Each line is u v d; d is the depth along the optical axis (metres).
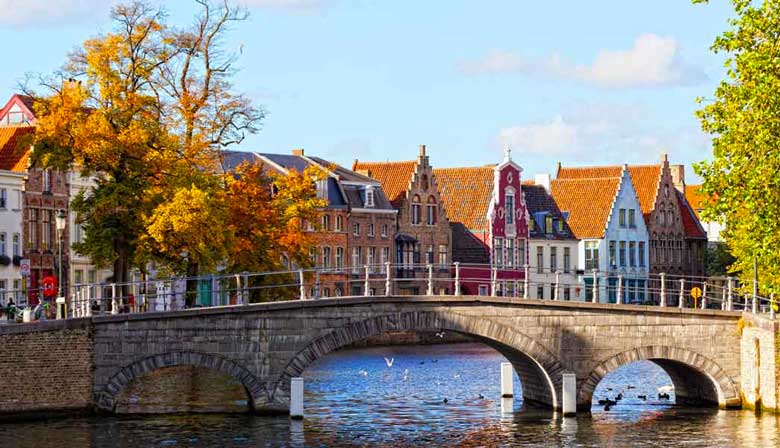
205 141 67.19
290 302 56.31
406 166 124.88
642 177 144.75
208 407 60.59
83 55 64.94
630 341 60.81
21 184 85.94
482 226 125.19
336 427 56.56
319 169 79.06
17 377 52.06
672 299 120.44
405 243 122.12
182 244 63.31
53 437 49.94
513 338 59.44
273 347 56.28
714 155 48.78
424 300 58.09
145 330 54.53
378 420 59.16
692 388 65.56
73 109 63.00
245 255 73.25
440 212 124.94
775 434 53.69
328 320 56.91
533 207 133.25
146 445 49.50
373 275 119.50
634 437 53.44
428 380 79.62
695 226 149.75
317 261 113.44
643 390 73.44
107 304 75.88
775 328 58.91
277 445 50.47
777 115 46.94
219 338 55.59
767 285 51.97
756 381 60.59
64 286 91.00
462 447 51.50
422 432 55.28
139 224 63.72
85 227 64.19
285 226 75.94
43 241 88.94
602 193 136.50
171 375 76.06
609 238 134.50
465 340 120.38
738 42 48.12
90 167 63.56
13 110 95.25
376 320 57.59
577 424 57.28
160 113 66.75
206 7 68.88
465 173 129.38
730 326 61.84
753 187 46.84
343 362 94.19
